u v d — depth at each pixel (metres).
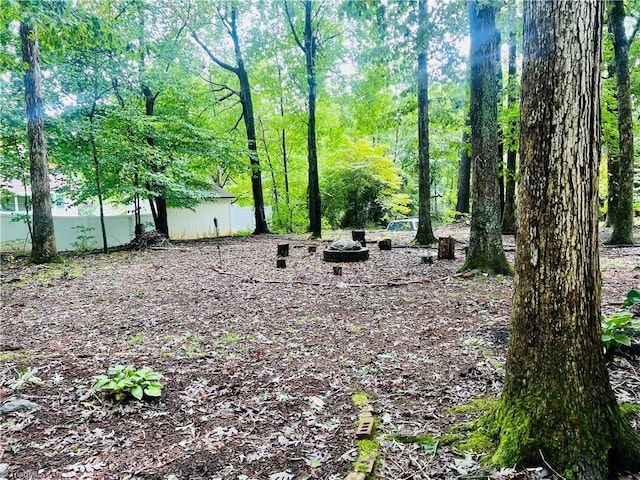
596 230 1.98
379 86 13.58
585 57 1.87
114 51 10.63
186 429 2.60
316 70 15.51
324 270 8.48
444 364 3.53
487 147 7.07
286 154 21.98
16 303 6.09
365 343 4.16
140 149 11.92
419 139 11.36
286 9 15.73
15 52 9.98
